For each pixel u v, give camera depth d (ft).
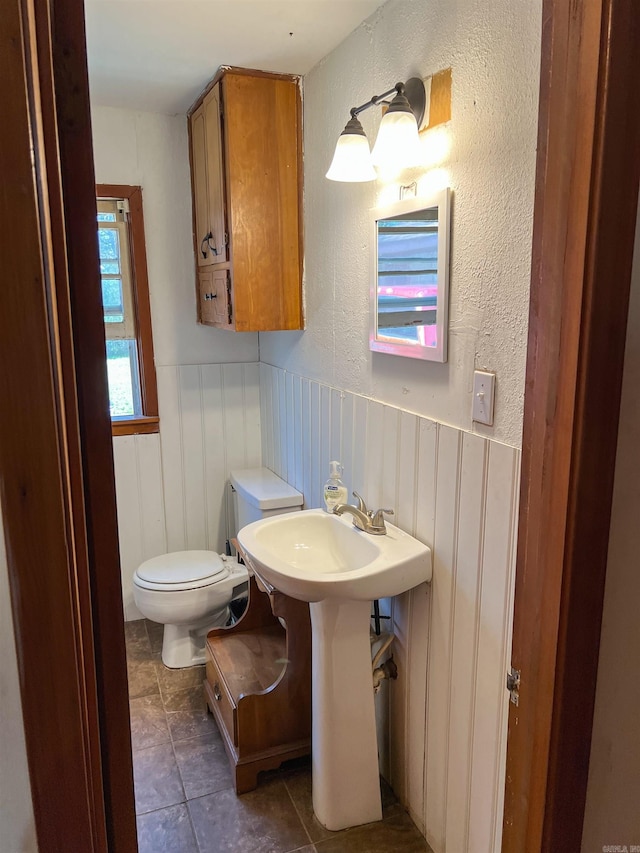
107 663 2.33
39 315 1.81
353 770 5.60
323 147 6.64
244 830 5.67
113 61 6.61
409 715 5.71
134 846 2.52
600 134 2.42
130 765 2.45
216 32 5.86
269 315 7.46
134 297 8.95
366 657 5.46
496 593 4.40
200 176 8.20
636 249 2.57
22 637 1.99
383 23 5.29
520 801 3.25
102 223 8.63
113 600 2.30
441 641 5.12
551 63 2.69
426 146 4.82
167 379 9.25
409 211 5.04
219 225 7.51
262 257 7.29
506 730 4.42
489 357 4.31
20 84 1.69
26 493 1.90
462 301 4.54
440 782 5.30
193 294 9.17
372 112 5.59
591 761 3.07
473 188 4.32
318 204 6.89
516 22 3.79
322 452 7.41
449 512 4.89
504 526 4.26
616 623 2.96
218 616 8.50
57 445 1.92
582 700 2.95
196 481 9.71
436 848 5.41
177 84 7.35
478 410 4.46
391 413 5.67
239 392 9.73
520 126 3.84
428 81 4.74
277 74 6.93
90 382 2.12
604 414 2.66
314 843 5.53
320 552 6.24
